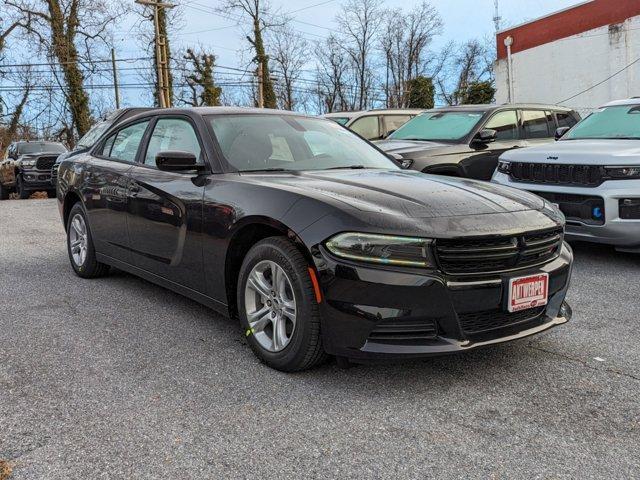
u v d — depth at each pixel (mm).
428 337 2846
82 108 34531
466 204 3125
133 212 4422
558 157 5891
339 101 50156
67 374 3162
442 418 2686
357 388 2998
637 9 22859
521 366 3297
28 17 33188
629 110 7008
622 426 2613
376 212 2898
